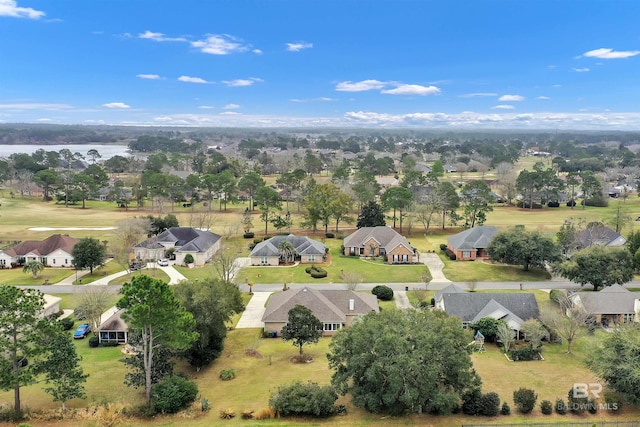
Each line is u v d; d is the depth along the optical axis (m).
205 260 91.88
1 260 89.38
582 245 89.62
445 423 36.84
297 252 92.62
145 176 160.88
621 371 38.47
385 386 37.56
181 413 38.88
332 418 37.94
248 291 75.94
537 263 82.00
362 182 148.12
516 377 45.09
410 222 116.56
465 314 58.44
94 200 165.12
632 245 83.62
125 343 56.16
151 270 86.44
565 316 55.88
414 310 44.28
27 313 38.72
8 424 36.97
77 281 79.50
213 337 49.28
